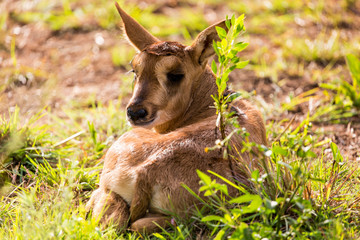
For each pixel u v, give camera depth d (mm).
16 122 9148
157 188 6418
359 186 7457
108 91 12859
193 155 6582
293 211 6418
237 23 6664
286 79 13078
